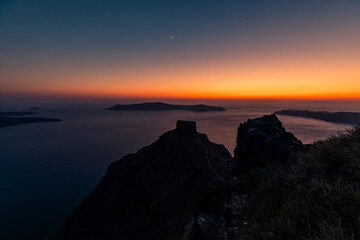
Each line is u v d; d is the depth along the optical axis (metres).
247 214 7.25
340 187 4.77
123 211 60.84
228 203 8.72
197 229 7.83
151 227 46.31
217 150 82.19
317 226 3.94
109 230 55.31
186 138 84.62
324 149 7.42
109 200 67.94
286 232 4.16
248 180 10.41
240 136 17.53
